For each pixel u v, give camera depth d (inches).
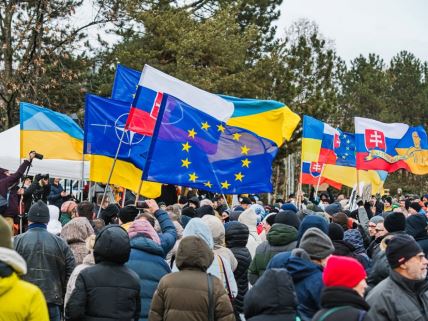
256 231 437.1
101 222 399.5
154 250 307.6
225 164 485.1
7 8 1088.8
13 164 682.2
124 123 520.1
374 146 721.0
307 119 767.1
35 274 324.8
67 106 1344.7
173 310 258.5
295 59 1588.3
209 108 471.2
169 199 650.2
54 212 410.6
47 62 1210.0
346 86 2625.5
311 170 845.2
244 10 1665.8
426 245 368.2
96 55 1380.4
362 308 201.0
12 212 480.1
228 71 1375.5
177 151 444.8
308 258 271.1
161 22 1353.3
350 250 320.5
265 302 222.2
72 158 599.2
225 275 314.2
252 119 580.7
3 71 1104.8
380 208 802.2
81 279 266.5
